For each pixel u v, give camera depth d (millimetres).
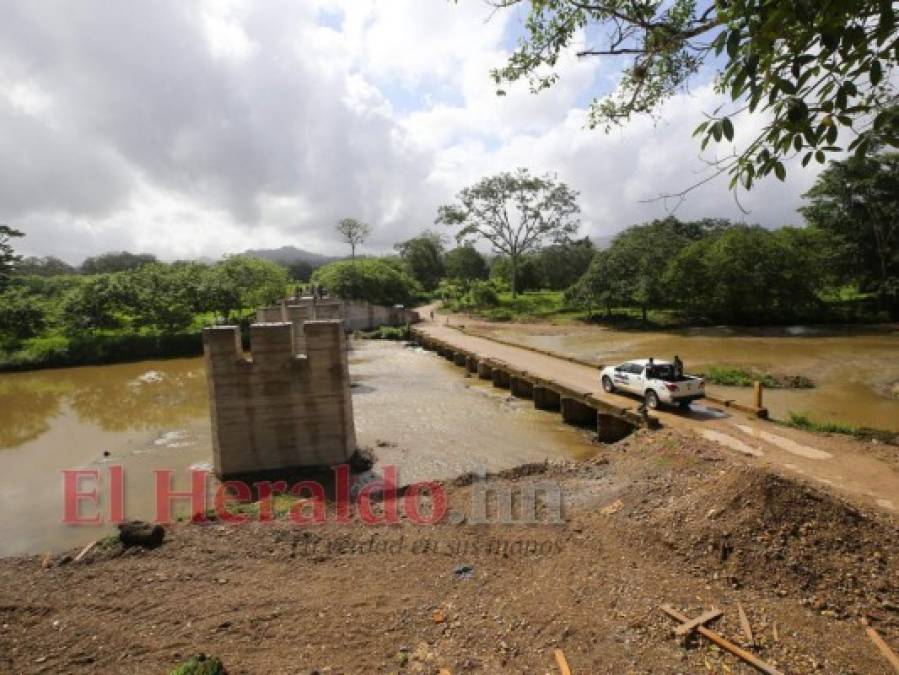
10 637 7016
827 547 7559
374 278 62625
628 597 7121
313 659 6293
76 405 25781
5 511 13430
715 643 6074
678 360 18500
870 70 3727
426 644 6523
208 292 43938
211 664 5871
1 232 49688
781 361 30297
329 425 15195
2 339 38375
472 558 8773
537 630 6621
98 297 40562
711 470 11641
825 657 5777
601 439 17719
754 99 4102
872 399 21516
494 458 16141
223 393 14680
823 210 50875
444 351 36781
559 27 8188
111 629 7090
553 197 66938
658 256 50812
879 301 47719
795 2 3584
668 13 6980
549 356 29734
